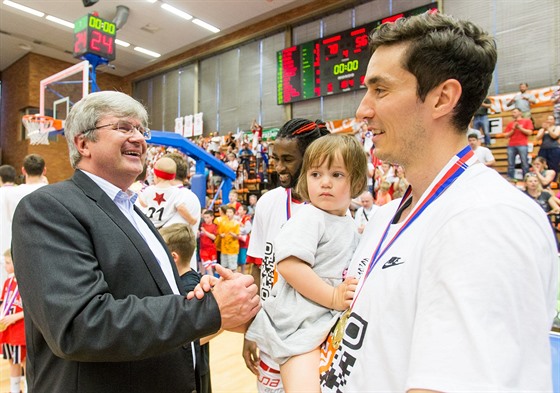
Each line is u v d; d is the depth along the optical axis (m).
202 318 0.79
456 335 0.41
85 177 0.95
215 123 8.95
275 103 7.79
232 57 8.62
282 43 7.68
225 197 4.36
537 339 0.41
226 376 2.55
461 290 0.43
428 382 0.41
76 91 5.80
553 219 4.40
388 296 0.55
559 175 4.53
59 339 0.72
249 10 7.48
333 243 0.87
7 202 2.74
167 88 10.12
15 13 7.77
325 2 6.92
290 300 0.81
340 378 0.59
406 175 0.66
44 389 0.84
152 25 8.12
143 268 0.90
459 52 0.56
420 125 0.60
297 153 1.37
